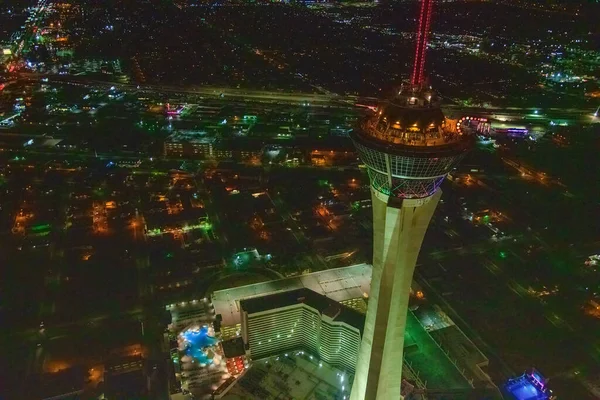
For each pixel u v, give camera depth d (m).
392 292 113.00
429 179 102.19
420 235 110.31
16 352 193.12
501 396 163.12
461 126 109.62
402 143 100.12
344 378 176.25
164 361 188.25
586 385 180.00
